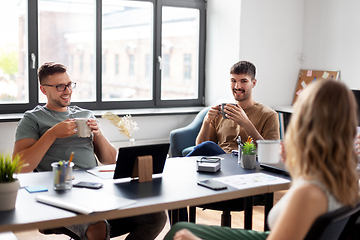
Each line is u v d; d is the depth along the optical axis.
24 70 3.74
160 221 1.93
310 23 4.31
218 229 1.57
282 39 4.28
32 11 3.69
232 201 2.20
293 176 1.17
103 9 4.03
